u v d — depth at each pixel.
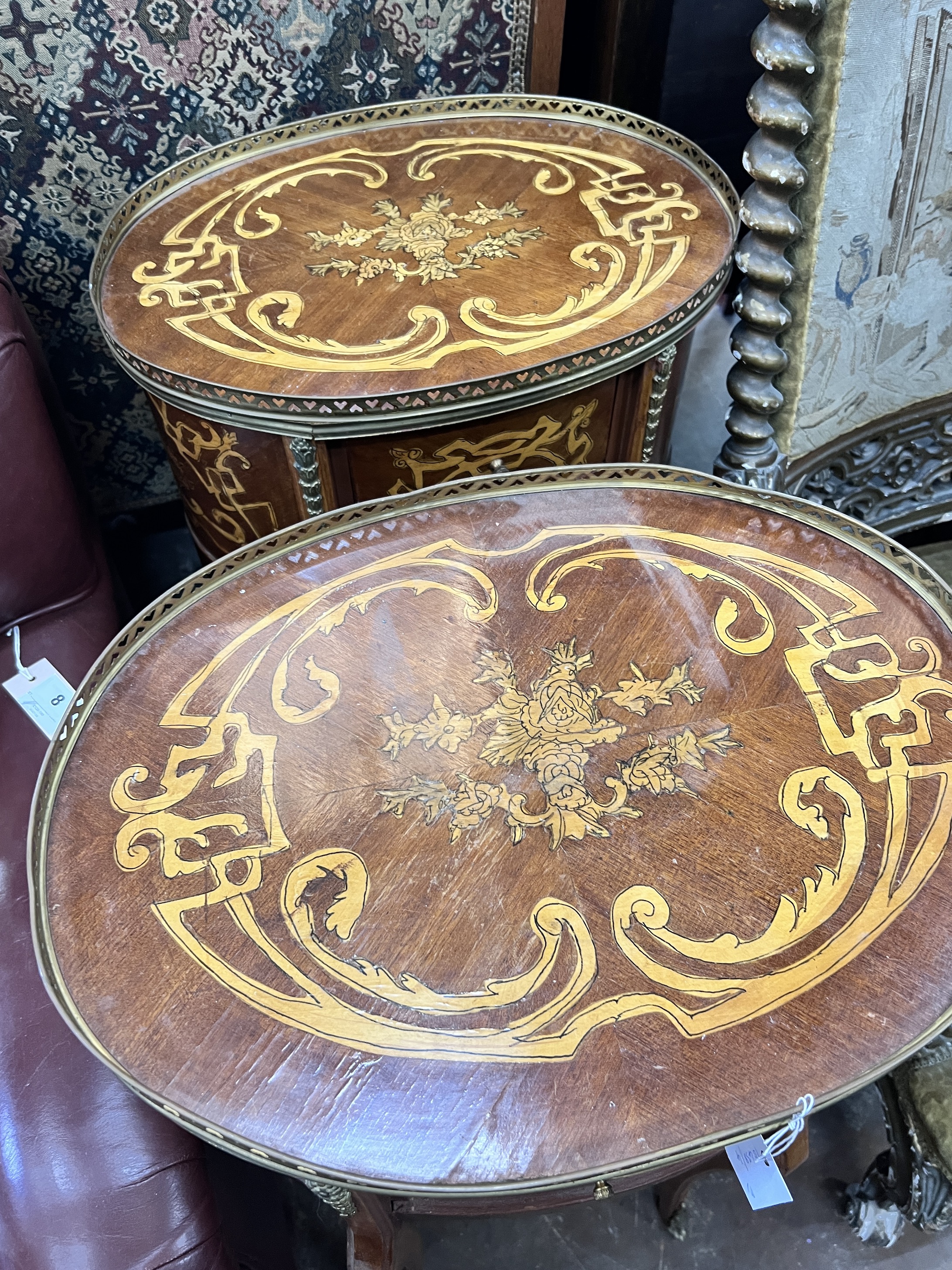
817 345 1.28
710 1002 0.70
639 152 1.51
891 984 0.70
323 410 1.11
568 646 0.94
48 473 1.17
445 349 1.18
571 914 0.75
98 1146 0.83
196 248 1.37
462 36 1.57
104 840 0.81
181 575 1.92
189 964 0.73
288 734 0.88
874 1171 1.09
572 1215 1.19
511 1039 0.69
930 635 0.93
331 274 1.31
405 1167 0.64
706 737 0.86
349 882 0.78
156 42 1.43
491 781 0.84
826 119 1.10
